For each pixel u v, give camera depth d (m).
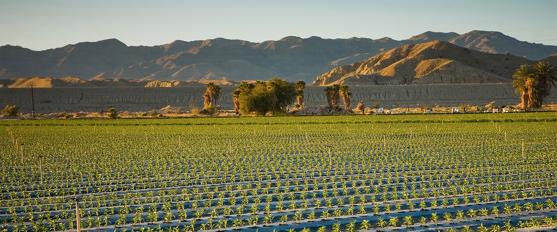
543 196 35.47
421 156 54.78
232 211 34.09
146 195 39.09
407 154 56.66
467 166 47.84
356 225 30.62
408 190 39.00
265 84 145.25
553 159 50.28
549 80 136.00
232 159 56.59
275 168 49.56
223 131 91.12
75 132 94.31
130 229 31.00
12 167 54.09
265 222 31.48
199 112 157.12
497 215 31.23
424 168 47.47
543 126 85.50
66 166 54.00
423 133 79.69
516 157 52.12
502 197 35.72
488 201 34.81
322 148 64.00
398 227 29.56
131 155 61.41
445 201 33.97
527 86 137.50
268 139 76.56
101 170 51.06
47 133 93.06
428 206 34.41
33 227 31.09
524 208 32.78
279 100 142.75
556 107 148.00
